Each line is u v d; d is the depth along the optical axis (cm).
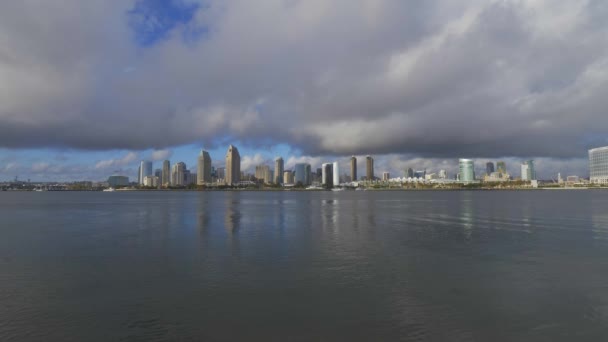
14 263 3284
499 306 2141
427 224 6506
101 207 12719
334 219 7562
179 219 7675
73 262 3309
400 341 1708
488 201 16538
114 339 1742
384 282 2623
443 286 2525
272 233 5272
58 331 1827
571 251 3812
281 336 1761
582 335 1769
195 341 1717
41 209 11625
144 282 2645
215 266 3128
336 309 2095
